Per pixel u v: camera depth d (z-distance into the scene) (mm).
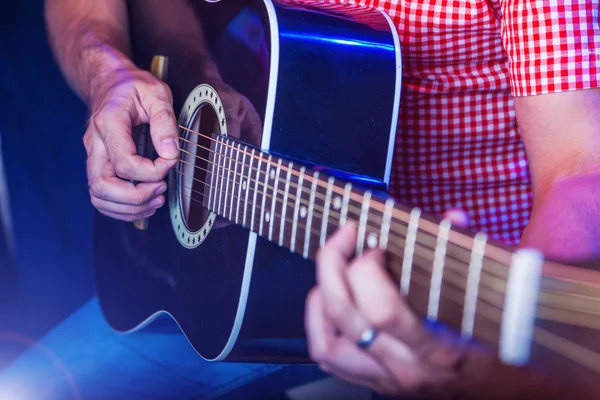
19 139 2098
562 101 973
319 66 1033
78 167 2131
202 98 1186
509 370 688
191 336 1188
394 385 792
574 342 579
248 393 1300
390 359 745
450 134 1226
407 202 1285
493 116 1201
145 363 1403
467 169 1233
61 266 2088
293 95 1024
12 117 2113
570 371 581
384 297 706
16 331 2020
